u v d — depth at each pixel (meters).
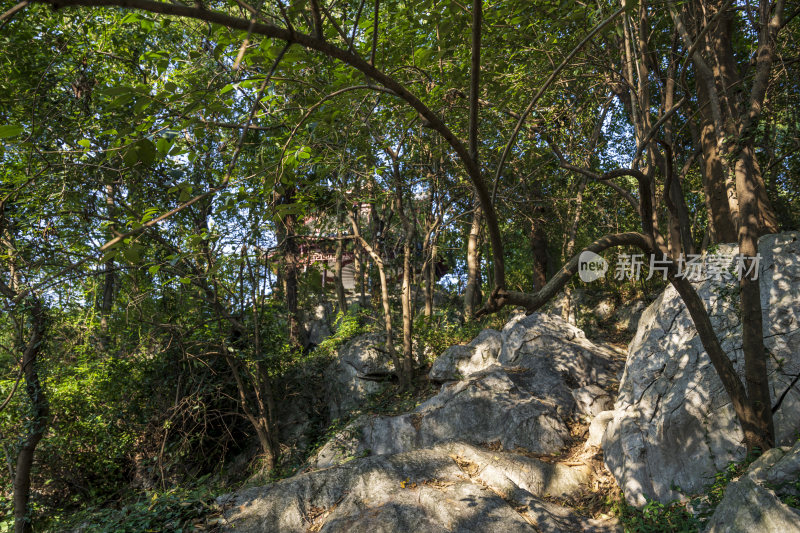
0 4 7.89
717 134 6.54
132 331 11.75
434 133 10.27
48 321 9.56
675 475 6.84
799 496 4.62
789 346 6.75
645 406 7.68
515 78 7.86
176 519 6.90
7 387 9.95
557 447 8.91
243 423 13.41
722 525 4.80
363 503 7.00
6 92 7.57
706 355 7.38
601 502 7.30
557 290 3.59
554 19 5.15
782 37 8.18
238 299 11.47
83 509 10.92
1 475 10.93
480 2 2.42
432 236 14.66
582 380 10.84
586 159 10.87
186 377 11.85
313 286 7.36
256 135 6.45
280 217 3.18
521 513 6.77
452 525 6.36
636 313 16.12
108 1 1.47
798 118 8.04
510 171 12.89
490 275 19.81
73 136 7.95
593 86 9.98
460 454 8.26
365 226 17.97
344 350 14.73
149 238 8.91
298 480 7.58
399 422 10.34
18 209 7.98
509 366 11.32
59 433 11.23
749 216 5.58
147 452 11.89
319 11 2.36
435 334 14.34
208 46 7.75
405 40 6.55
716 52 9.13
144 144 2.37
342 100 3.68
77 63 9.08
